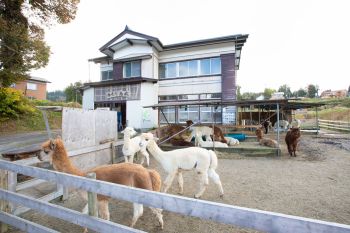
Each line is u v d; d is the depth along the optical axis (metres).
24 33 11.60
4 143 10.07
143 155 6.98
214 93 15.80
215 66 15.87
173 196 1.37
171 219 3.31
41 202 2.22
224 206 1.20
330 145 10.06
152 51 16.73
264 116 16.97
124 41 17.22
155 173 2.98
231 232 2.92
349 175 5.45
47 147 2.81
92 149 5.40
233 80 15.23
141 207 2.87
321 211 3.48
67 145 4.68
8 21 10.92
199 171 4.00
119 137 12.32
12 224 2.46
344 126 16.33
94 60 19.88
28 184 3.54
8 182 3.09
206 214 1.25
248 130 14.76
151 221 3.25
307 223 0.98
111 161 6.27
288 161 7.14
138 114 16.16
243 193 4.34
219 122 15.32
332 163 6.73
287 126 15.13
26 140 11.05
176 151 4.07
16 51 11.94
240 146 9.11
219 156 7.99
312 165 6.54
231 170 6.14
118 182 2.72
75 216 1.95
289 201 3.90
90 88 18.23
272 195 4.20
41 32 12.84
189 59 16.69
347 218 3.24
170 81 17.17
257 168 6.32
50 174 2.12
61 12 11.62
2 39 11.40
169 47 16.81
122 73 18.00
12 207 3.16
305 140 11.80
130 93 16.48
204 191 4.46
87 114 5.44
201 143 8.78
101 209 2.69
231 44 15.45
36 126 17.14
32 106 19.12
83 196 2.71
